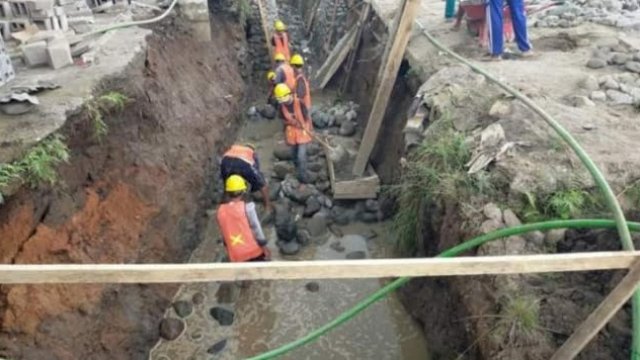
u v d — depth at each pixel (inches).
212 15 319.9
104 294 151.3
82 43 196.4
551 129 152.2
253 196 242.4
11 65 162.9
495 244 127.0
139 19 239.5
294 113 243.4
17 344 120.6
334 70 354.9
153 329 168.6
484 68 207.2
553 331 111.0
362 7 335.6
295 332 174.4
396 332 171.9
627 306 108.8
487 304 124.0
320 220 222.7
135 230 170.4
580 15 260.8
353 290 191.6
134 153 183.2
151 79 211.5
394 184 215.5
